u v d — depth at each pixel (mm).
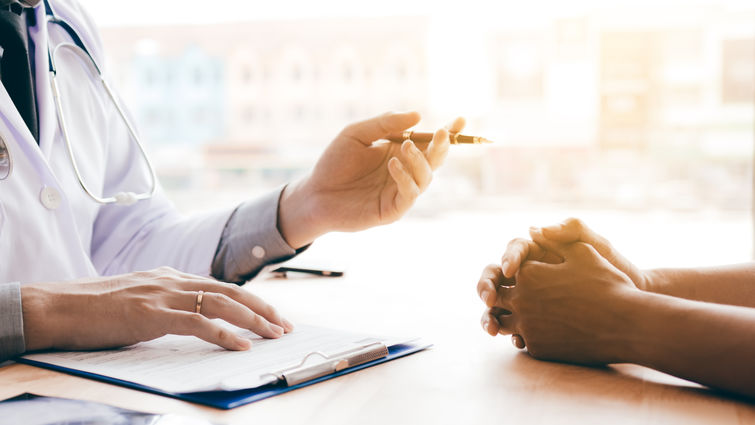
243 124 16500
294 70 16438
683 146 12391
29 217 719
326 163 790
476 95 14375
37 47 815
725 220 9750
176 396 465
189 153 16219
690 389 499
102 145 944
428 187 731
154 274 660
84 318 585
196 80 16594
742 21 12656
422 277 1067
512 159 13102
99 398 465
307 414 436
